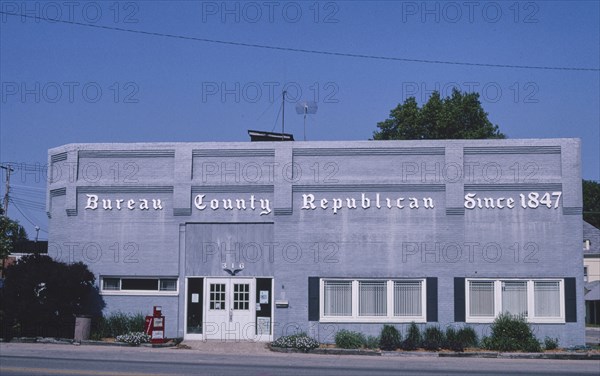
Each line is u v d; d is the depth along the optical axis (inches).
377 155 1219.9
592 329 2124.8
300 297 1207.6
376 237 1208.2
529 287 1187.3
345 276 1206.3
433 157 1212.5
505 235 1194.0
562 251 1186.0
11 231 1455.5
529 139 1200.2
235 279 1224.2
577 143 1192.8
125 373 789.2
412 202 1208.8
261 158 1234.6
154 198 1245.7
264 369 877.2
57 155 1293.1
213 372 825.5
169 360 968.3
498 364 1002.1
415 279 1200.2
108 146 1256.2
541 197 1194.6
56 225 1275.8
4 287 1202.6
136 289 1241.4
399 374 841.5
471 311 1190.3
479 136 2091.5
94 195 1254.9
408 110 2145.7
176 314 1224.8
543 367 966.4
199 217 1234.6
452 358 1078.4
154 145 1247.5
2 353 1013.8
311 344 1135.6
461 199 1197.1
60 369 818.8
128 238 1242.6
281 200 1218.6
